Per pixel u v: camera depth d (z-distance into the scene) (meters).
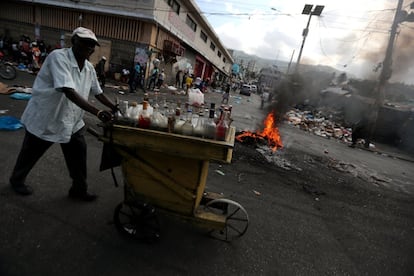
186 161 2.23
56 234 2.28
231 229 2.92
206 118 2.40
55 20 15.51
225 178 4.46
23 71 10.98
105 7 14.47
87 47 2.25
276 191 4.38
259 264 2.44
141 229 2.44
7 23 16.48
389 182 6.63
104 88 11.34
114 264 2.09
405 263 2.97
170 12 16.34
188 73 20.47
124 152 2.28
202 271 2.20
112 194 3.10
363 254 2.99
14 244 2.08
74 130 2.55
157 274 2.07
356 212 4.21
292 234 3.11
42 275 1.86
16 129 4.36
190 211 2.39
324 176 5.88
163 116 2.33
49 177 3.16
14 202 2.56
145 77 14.70
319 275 2.47
